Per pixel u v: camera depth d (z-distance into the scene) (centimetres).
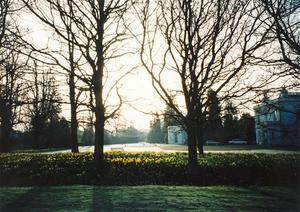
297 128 2130
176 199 1162
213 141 8556
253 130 8081
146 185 1564
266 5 1392
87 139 8381
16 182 1662
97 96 1762
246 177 1777
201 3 1566
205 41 1588
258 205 1101
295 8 1406
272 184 1650
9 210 1012
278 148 5566
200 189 1388
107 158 2195
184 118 1697
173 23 1566
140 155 2448
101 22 1706
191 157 1702
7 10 1800
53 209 1016
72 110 2292
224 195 1258
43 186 1523
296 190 1453
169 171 1752
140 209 1012
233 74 1548
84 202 1112
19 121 3522
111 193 1279
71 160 2075
